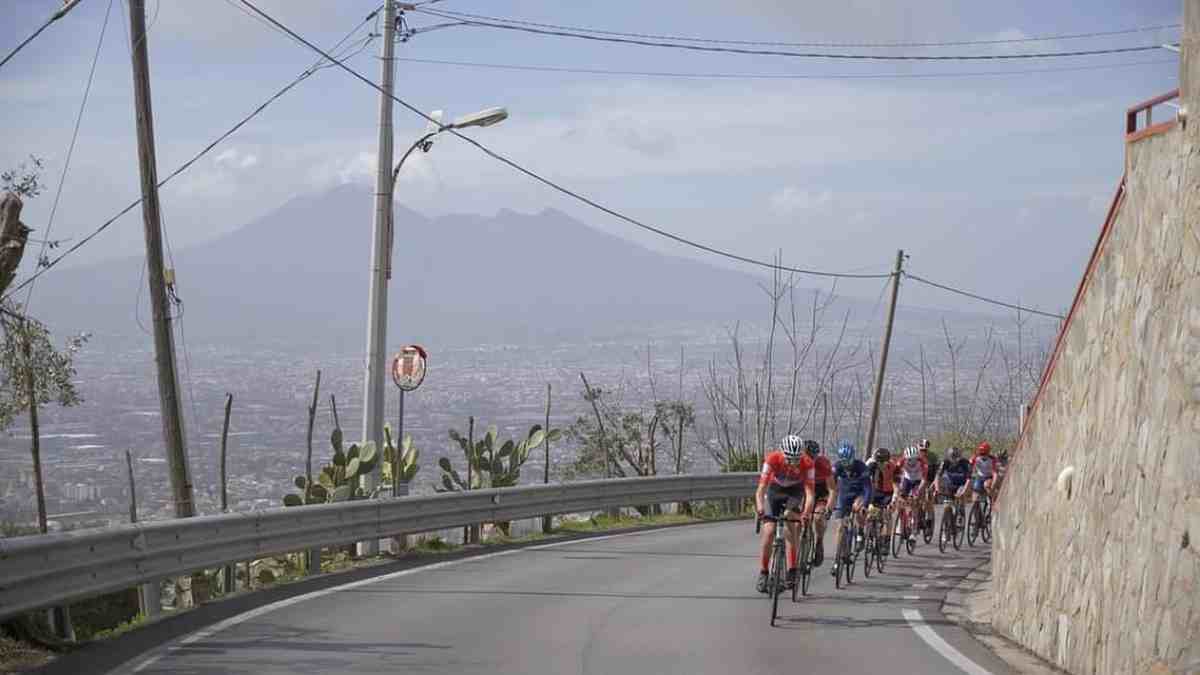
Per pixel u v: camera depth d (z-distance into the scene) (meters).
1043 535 10.86
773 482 12.30
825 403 37.28
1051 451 10.97
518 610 12.05
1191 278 7.80
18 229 10.07
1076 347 10.47
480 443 23.73
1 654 9.05
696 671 8.98
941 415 47.81
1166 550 7.80
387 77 19.41
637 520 26.27
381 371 19.27
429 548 18.98
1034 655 10.52
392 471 20.72
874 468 17.41
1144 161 8.92
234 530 12.89
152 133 15.59
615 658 9.45
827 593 14.60
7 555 8.55
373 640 10.09
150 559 11.08
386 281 19.34
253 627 10.73
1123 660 8.42
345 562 16.75
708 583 14.84
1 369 17.27
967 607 13.85
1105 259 9.77
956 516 22.38
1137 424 8.60
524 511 21.17
